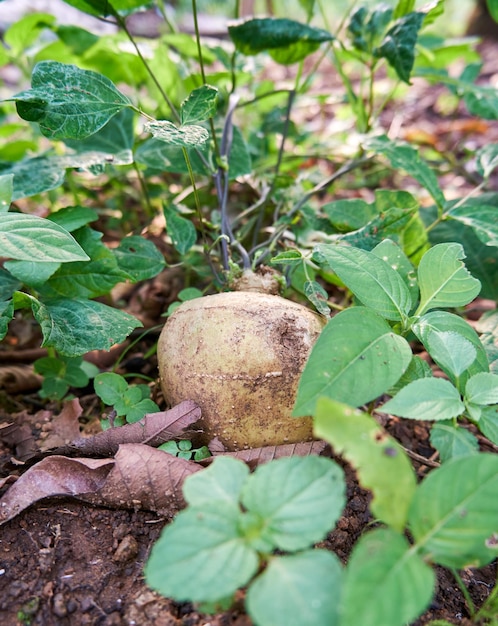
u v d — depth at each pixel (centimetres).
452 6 159
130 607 28
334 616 20
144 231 55
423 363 33
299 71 54
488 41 127
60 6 98
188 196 55
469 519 23
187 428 35
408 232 46
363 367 29
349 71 118
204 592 21
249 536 23
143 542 32
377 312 33
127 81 64
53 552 31
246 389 33
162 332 38
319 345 29
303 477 24
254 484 24
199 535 23
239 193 65
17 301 37
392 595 20
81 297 40
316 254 38
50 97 36
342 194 74
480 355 33
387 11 50
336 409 24
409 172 46
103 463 32
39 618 28
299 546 22
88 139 52
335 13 157
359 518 34
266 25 48
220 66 98
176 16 134
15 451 38
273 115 66
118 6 47
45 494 32
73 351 35
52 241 33
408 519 23
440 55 70
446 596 30
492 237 42
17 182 44
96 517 33
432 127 93
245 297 35
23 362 49
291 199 53
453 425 30
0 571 30
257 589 21
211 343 34
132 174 67
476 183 68
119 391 37
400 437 40
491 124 93
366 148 48
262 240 56
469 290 34
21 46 62
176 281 56
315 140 76
